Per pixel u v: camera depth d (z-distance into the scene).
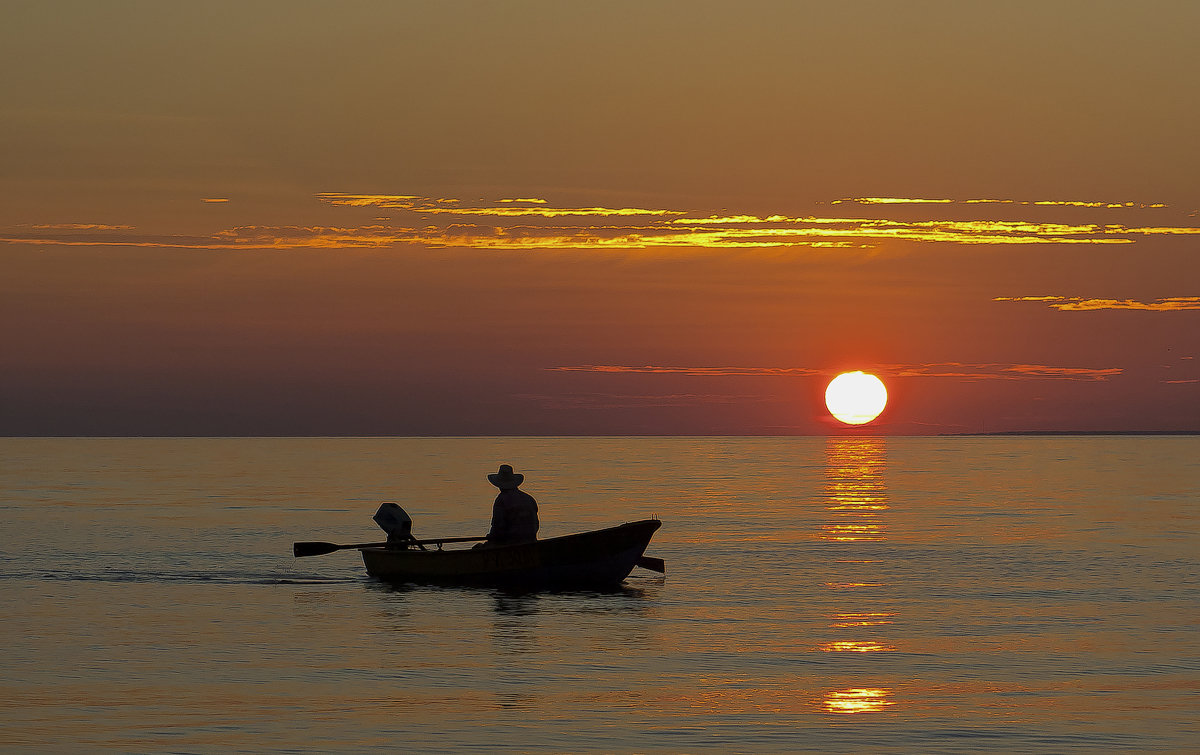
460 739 21.80
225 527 67.62
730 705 24.39
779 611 36.62
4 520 72.50
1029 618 35.19
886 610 36.75
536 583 41.78
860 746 21.56
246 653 29.52
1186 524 70.75
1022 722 23.12
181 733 22.03
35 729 22.23
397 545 44.66
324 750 21.08
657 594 40.59
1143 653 29.75
